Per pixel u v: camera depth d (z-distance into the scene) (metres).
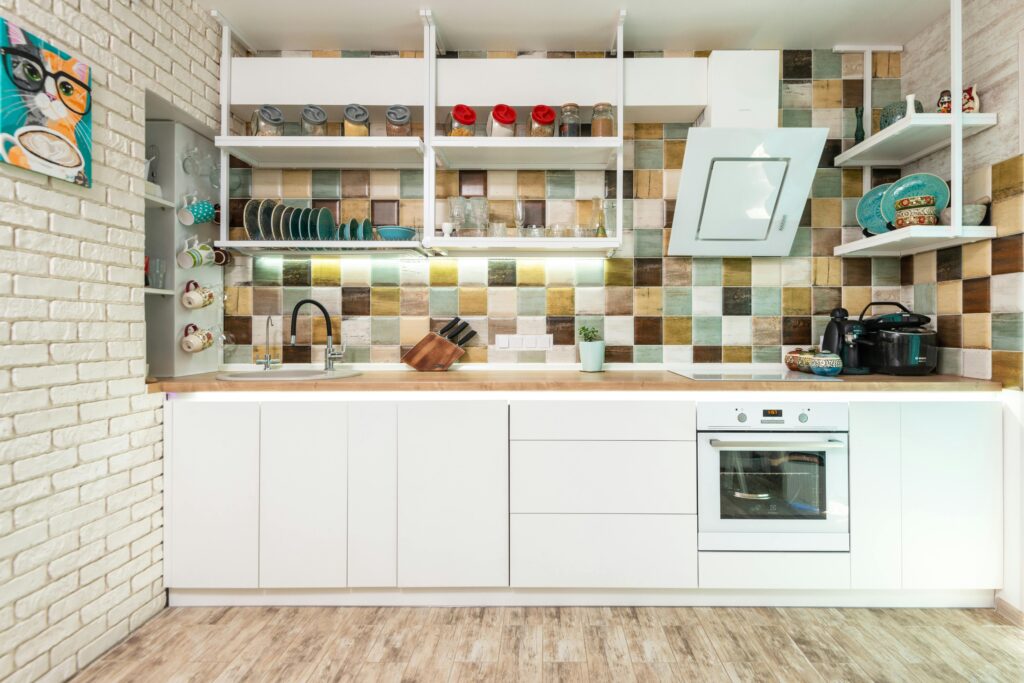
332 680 1.76
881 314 2.80
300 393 2.22
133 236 2.06
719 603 2.24
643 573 2.21
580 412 2.21
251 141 2.46
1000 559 2.18
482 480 2.21
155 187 2.32
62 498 1.74
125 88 2.01
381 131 2.82
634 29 2.61
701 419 2.21
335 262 2.83
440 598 2.26
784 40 2.72
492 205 2.81
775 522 2.20
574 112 2.50
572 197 2.82
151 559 2.16
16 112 1.56
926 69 2.61
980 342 2.30
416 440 2.21
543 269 2.83
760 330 2.83
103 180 1.91
